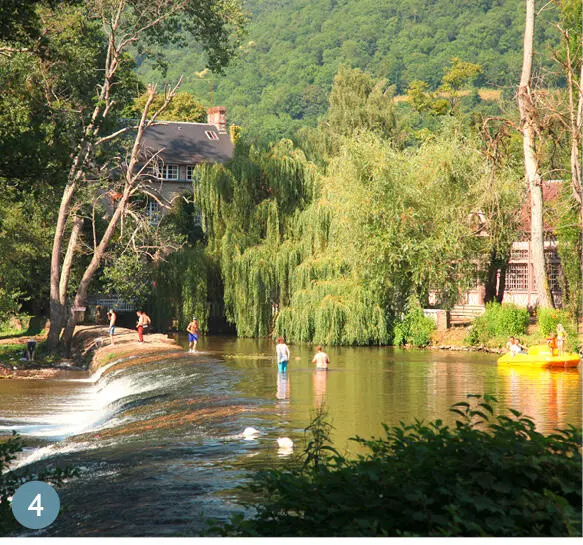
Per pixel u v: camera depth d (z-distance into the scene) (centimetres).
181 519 1055
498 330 4103
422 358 3662
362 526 679
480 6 18512
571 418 1944
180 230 6028
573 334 3919
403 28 19025
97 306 5956
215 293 5284
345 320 4359
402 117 7556
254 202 5038
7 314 4672
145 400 2464
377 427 1806
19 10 1734
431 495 736
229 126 8788
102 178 4644
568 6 4462
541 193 4288
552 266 5234
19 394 3159
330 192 4612
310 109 17362
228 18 4738
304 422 1894
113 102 4484
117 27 4659
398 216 4222
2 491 1135
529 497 691
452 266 4359
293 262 4722
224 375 2939
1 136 1623
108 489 1263
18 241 4872
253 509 1105
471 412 834
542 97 4228
